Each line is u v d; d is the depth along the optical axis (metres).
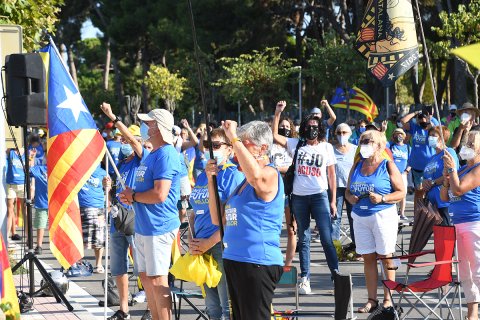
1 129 11.70
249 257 7.59
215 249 9.23
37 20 17.34
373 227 11.46
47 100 11.05
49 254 18.41
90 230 15.69
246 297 7.64
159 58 73.38
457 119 21.88
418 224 11.84
